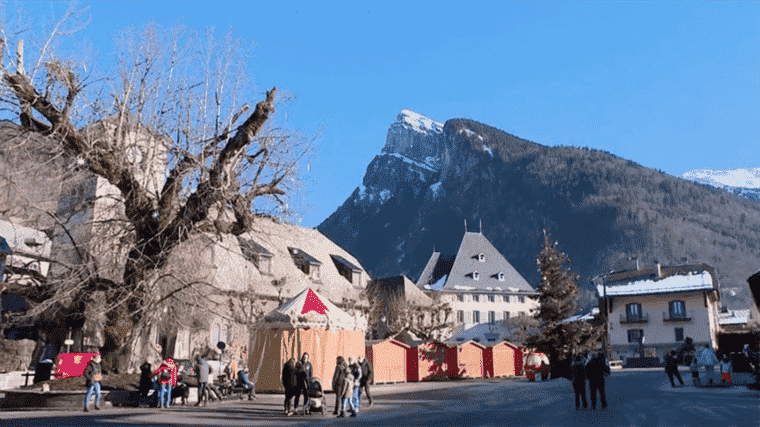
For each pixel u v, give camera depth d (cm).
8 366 2912
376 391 2772
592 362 1778
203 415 1644
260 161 2125
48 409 1809
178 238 2000
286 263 4556
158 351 2153
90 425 1375
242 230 2098
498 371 4344
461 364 4075
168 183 2048
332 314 2792
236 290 3603
